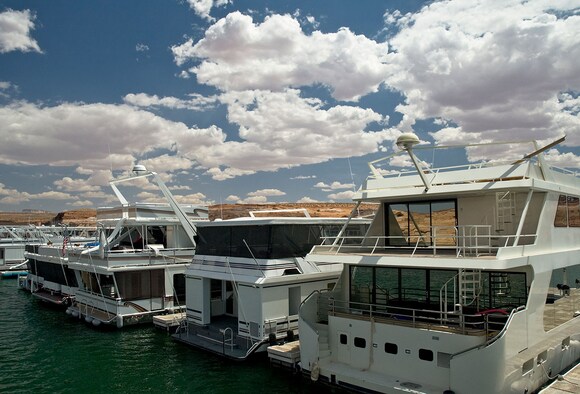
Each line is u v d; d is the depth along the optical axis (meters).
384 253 16.75
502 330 12.84
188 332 24.91
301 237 23.42
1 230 71.94
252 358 20.39
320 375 16.27
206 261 24.67
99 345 24.77
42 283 42.44
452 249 16.53
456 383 13.16
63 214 180.25
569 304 17.27
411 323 14.71
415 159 15.77
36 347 24.66
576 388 14.39
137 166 33.69
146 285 29.95
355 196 18.28
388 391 14.16
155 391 18.02
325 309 18.53
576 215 18.47
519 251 13.98
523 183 14.46
